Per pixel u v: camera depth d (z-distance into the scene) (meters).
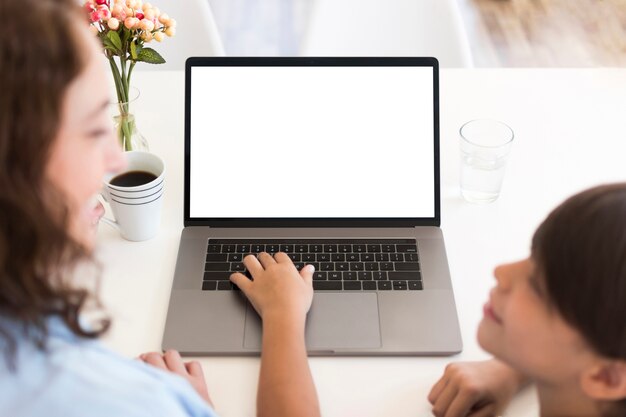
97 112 0.56
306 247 1.09
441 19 1.61
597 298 0.64
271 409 0.84
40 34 0.49
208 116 1.11
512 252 1.10
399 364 0.94
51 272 0.56
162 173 1.08
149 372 0.62
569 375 0.72
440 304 1.00
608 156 1.26
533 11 3.26
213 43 1.64
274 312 0.95
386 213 1.12
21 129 0.50
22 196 0.51
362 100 1.12
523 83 1.42
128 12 1.06
